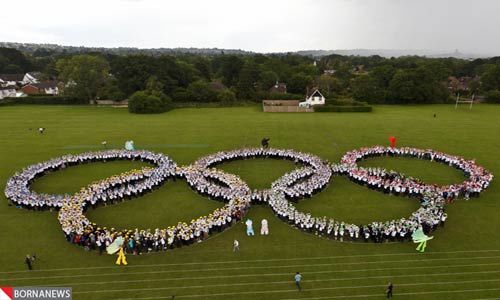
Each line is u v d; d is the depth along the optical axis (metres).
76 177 48.91
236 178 43.81
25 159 56.69
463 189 41.09
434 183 46.56
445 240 32.84
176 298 25.84
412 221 33.69
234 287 26.94
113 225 36.06
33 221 36.69
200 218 34.41
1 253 31.27
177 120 87.75
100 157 54.78
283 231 34.62
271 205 38.41
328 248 31.81
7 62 196.25
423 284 27.08
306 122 84.69
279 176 48.84
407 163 54.03
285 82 151.62
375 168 48.94
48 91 155.12
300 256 30.67
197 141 67.00
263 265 29.48
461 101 122.25
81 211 35.97
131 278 28.03
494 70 133.50
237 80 145.25
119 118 90.75
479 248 31.61
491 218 36.78
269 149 56.81
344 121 86.00
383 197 41.97
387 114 97.12
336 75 180.12
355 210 38.91
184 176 47.09
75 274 28.50
